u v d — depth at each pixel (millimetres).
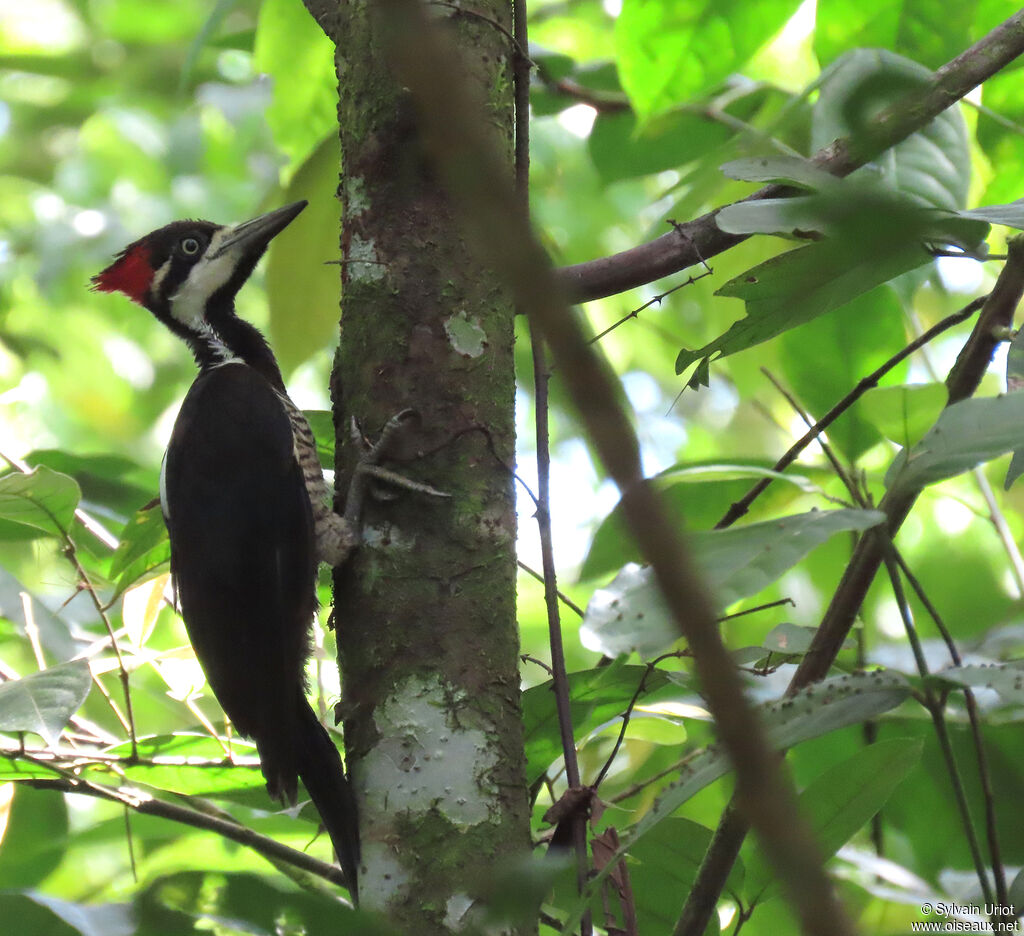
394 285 5363
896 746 4684
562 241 14141
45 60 15164
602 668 5551
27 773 5715
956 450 3988
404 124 5395
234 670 6594
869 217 1344
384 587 5145
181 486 7047
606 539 6828
